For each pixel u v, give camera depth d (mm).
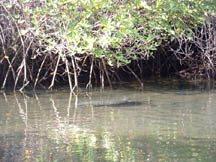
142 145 6078
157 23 10945
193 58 15398
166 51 16125
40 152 5793
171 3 10148
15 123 7590
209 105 9086
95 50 10156
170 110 8578
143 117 7930
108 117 7977
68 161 5434
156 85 12969
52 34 10867
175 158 5488
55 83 14000
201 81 13977
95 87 12750
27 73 13719
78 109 8867
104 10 10188
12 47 12430
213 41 14008
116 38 9477
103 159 5488
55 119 7887
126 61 10531
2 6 12242
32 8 11547
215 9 11898
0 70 13609
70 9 10094
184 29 11852
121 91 11602
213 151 5750
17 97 10797
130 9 10070
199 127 7082
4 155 5703
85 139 6434
